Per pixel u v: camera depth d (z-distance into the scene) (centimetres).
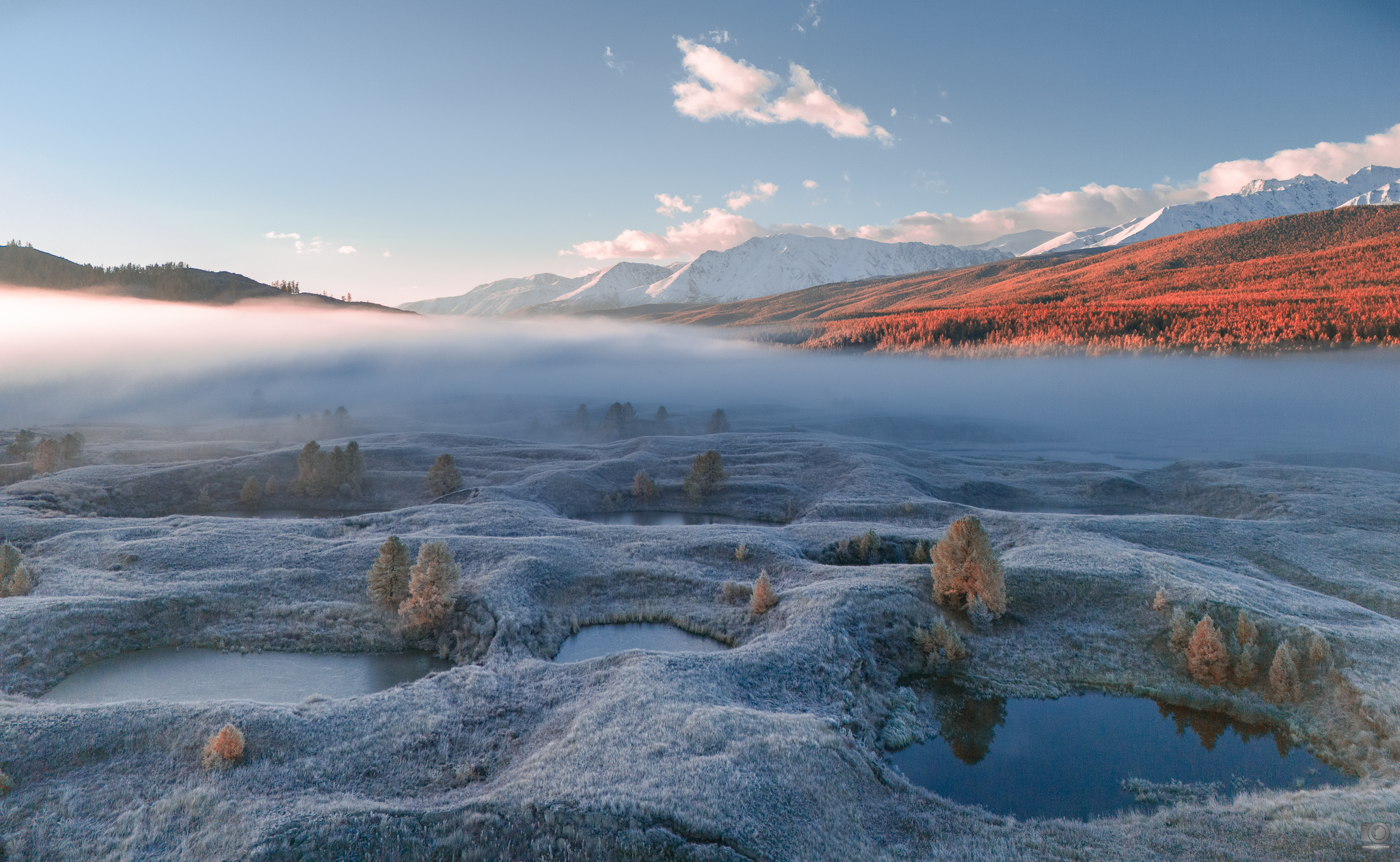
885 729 4747
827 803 3372
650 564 7694
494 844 2930
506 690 4703
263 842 2869
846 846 3080
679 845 2894
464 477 14325
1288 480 12469
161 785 3359
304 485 13325
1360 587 6931
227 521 9031
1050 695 5284
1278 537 8512
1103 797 3991
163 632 5916
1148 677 5378
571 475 13975
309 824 2984
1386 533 8869
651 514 13088
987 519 9738
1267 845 3066
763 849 2923
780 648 5256
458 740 4025
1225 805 3625
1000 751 4544
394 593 6425
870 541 8288
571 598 6956
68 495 10944
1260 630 5391
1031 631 5994
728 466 15738
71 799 3216
